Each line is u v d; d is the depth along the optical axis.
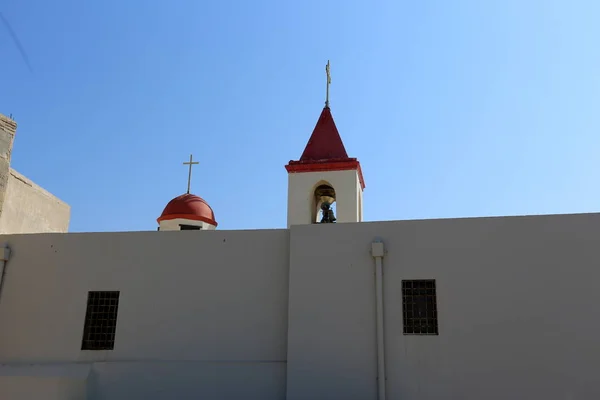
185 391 13.41
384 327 12.66
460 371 12.13
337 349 12.77
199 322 13.89
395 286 12.89
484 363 12.09
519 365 11.95
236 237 14.34
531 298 12.26
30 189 17.56
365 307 12.92
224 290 14.01
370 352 12.62
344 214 16.55
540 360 11.91
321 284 13.24
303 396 12.62
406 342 12.49
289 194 17.12
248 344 13.57
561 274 12.27
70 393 13.32
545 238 12.53
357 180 17.12
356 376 12.54
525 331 12.11
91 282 14.56
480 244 12.77
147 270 14.45
